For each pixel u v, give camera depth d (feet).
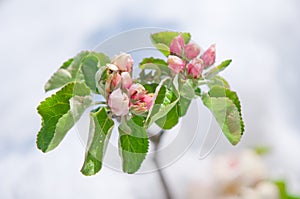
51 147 1.36
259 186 1.56
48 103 1.37
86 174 1.32
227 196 1.55
